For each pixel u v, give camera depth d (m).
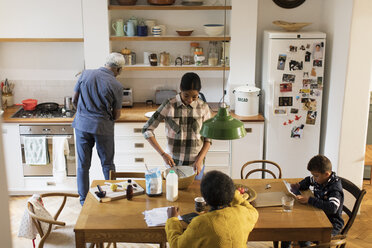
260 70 5.12
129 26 4.83
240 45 4.85
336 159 4.47
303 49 4.52
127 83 5.28
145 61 5.05
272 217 2.78
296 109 4.68
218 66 4.96
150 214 2.79
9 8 4.61
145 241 2.68
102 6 4.67
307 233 2.69
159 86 5.29
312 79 4.59
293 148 4.79
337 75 4.41
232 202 2.41
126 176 3.52
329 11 4.64
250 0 4.71
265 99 4.81
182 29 4.98
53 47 5.12
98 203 2.98
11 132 4.66
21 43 5.09
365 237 4.07
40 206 3.12
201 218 2.15
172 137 3.50
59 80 5.23
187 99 3.32
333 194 2.93
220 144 4.79
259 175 4.89
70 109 4.94
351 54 4.14
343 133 4.36
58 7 4.64
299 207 2.93
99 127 4.29
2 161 0.60
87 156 4.46
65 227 3.18
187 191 3.18
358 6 4.03
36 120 4.61
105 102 4.23
